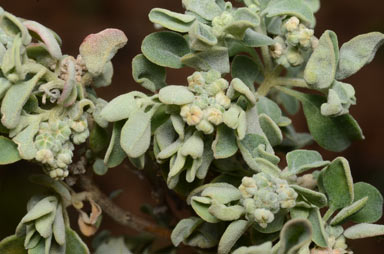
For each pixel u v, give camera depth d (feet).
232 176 0.65
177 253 0.76
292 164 0.61
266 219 0.58
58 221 0.62
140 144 0.59
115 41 0.61
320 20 1.44
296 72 0.71
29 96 0.60
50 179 0.64
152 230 0.71
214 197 0.59
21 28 0.59
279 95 0.76
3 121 0.59
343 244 0.60
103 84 0.64
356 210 0.59
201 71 0.62
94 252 0.73
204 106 0.59
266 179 0.59
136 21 1.36
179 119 0.60
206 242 0.64
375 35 0.62
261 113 0.65
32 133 0.60
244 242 0.64
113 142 0.61
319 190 0.62
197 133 0.60
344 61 0.63
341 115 0.66
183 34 0.64
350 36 1.43
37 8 1.36
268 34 0.66
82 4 1.37
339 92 0.62
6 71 0.58
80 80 0.62
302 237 0.55
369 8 1.43
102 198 0.68
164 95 0.59
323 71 0.61
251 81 0.66
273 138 0.63
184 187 0.64
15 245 0.63
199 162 0.60
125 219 0.70
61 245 0.62
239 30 0.61
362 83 1.39
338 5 1.45
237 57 0.66
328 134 0.67
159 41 0.63
